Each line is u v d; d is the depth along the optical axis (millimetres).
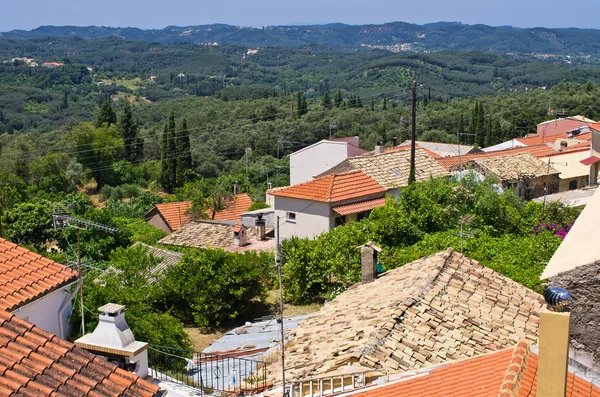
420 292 13875
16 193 60719
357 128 89750
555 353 6637
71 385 7801
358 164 37938
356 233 26906
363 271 17609
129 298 19406
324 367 11664
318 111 99062
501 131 85125
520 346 9180
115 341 9562
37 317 12125
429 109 100125
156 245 36656
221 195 50000
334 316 14852
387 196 30688
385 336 12211
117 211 63250
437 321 12961
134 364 9422
